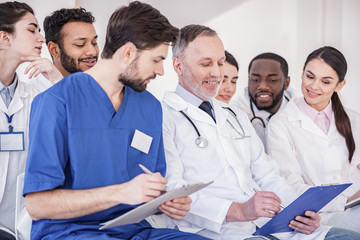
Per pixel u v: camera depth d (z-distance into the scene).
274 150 2.41
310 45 2.99
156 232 1.43
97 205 1.26
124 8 1.43
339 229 1.73
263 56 2.85
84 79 1.43
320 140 2.39
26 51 2.17
